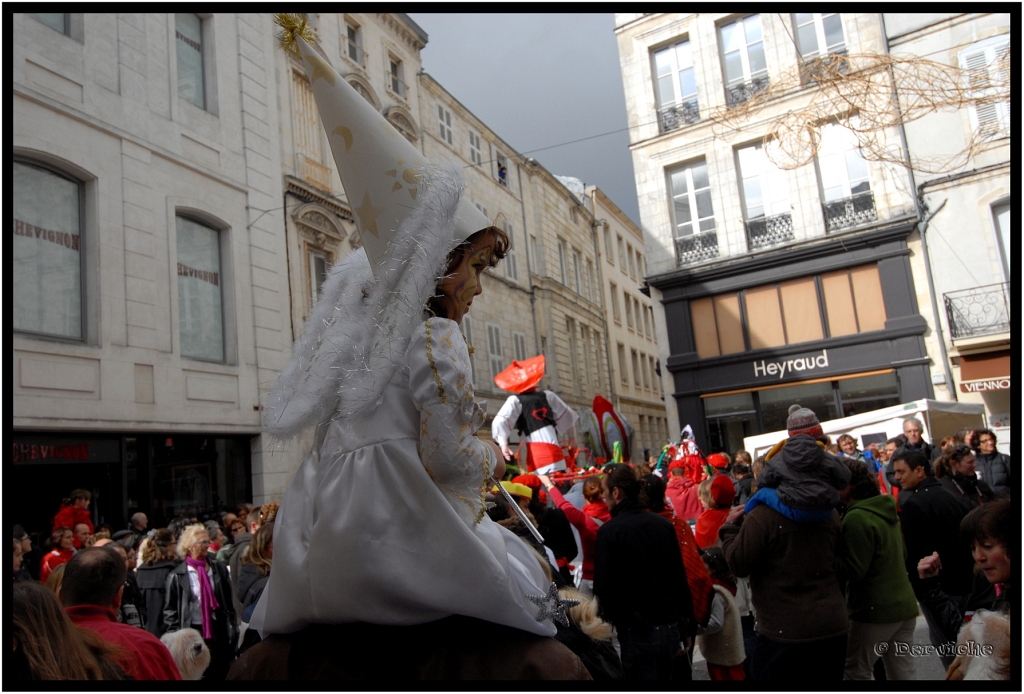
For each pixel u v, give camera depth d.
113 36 11.33
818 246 17.31
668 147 19.31
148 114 11.82
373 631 1.40
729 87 18.38
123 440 10.68
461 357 1.39
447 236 1.45
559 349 27.45
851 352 17.16
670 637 4.10
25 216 9.83
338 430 1.48
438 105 22.61
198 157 12.78
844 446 9.68
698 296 18.86
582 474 5.79
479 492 1.45
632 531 4.19
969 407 11.61
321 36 17.00
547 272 27.62
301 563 1.44
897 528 4.14
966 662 2.29
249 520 8.01
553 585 1.56
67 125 10.38
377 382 1.39
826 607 3.70
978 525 2.49
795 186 17.70
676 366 18.94
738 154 18.55
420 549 1.32
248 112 14.17
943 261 16.06
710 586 4.54
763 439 12.69
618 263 37.56
